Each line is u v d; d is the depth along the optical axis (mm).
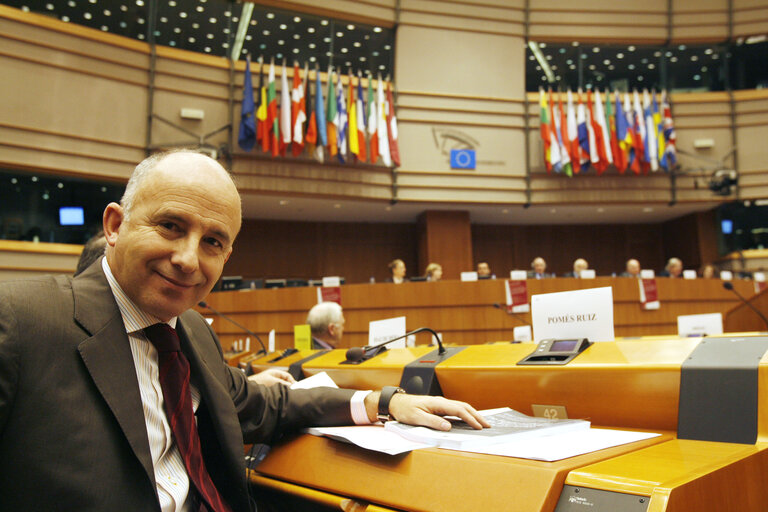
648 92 9969
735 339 884
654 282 6227
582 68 10000
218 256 851
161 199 805
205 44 8336
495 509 656
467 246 9742
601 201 9477
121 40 7621
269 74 8352
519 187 9414
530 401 1023
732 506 640
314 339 3123
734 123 9758
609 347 1011
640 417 879
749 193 9570
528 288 5957
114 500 713
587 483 632
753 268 9773
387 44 9336
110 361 785
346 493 844
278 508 1010
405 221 10875
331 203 9172
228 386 1062
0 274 6875
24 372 717
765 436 739
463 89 9367
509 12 9641
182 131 7891
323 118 8203
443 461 767
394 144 8805
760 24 9695
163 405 878
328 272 10570
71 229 7641
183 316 1087
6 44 6922
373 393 1064
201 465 883
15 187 7449
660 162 9336
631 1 9812
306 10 8695
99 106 7430
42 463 691
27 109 6973
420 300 5949
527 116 9500
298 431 1103
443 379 1154
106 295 844
